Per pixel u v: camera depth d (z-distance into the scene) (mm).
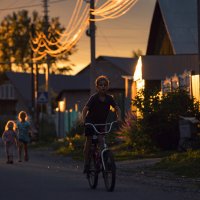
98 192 25078
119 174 34031
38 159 49719
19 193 24984
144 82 64562
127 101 66000
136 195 24031
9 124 45156
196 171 32531
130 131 48406
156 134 45625
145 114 45969
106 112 26297
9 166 41156
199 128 43719
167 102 45719
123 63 119625
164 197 23516
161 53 80750
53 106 131875
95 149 26438
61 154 55406
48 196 23844
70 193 24766
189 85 47250
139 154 45094
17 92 162000
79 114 72375
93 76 57469
